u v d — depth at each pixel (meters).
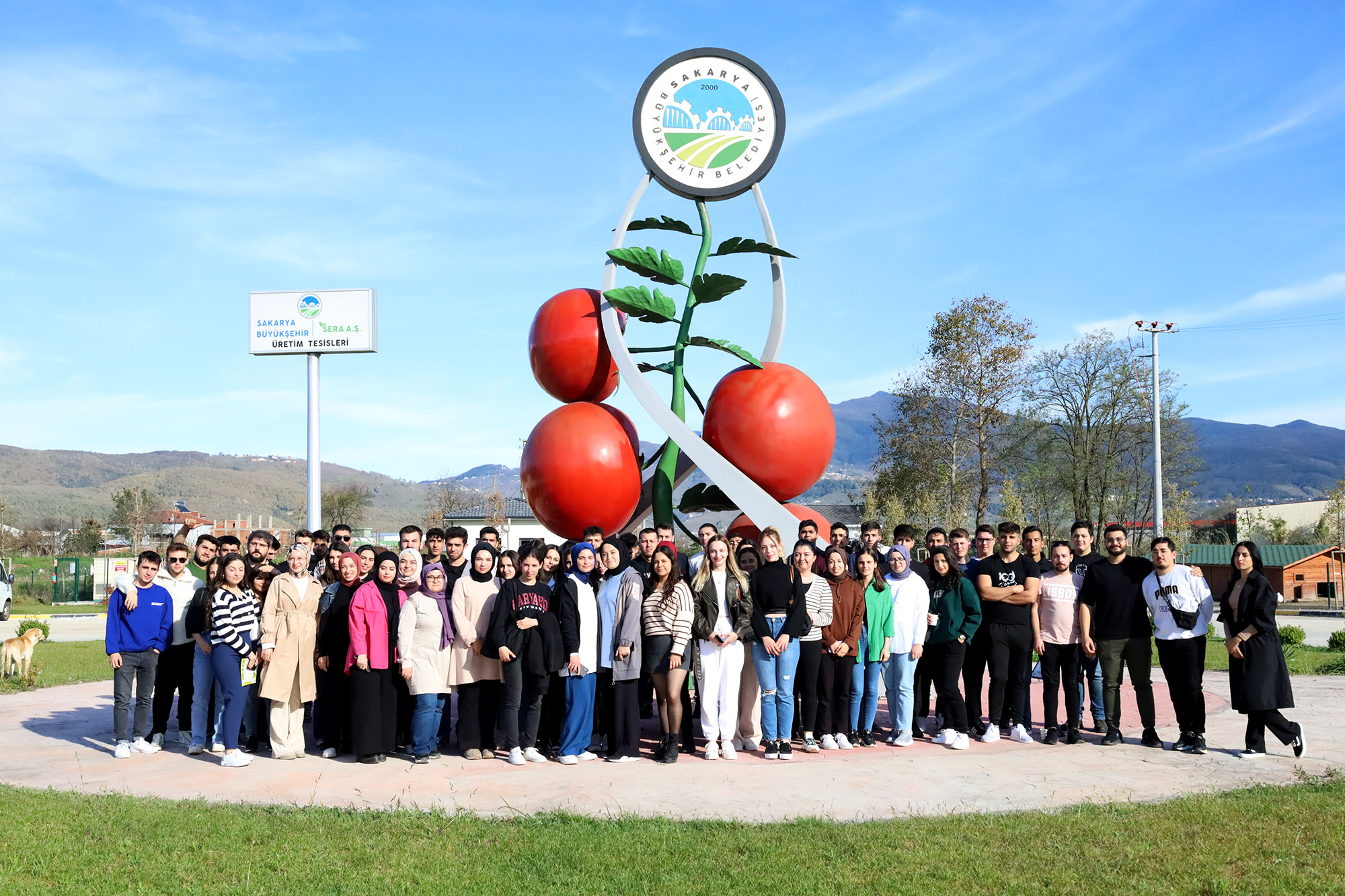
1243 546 8.30
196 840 5.66
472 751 8.34
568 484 10.50
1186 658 8.52
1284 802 6.43
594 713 9.17
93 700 12.05
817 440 10.55
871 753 8.55
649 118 11.44
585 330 11.13
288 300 24.48
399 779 7.54
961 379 39.03
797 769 7.83
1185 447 42.69
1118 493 45.25
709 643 8.35
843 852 5.43
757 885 4.88
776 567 8.53
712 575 8.41
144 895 4.79
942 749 8.73
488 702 8.53
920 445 40.41
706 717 8.31
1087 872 5.04
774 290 11.63
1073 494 44.31
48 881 4.98
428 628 8.28
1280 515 65.31
